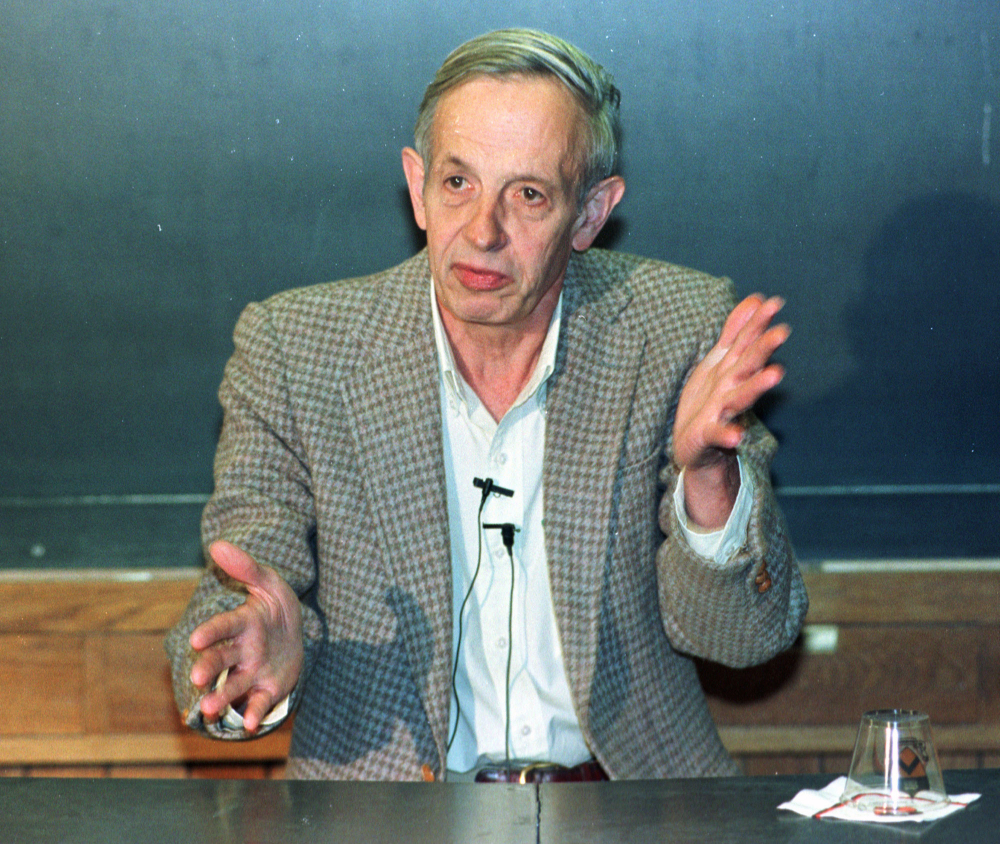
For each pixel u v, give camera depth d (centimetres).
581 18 242
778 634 173
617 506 180
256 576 142
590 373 184
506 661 183
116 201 247
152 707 251
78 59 243
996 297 248
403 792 124
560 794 123
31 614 249
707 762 185
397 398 179
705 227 248
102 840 111
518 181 160
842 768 251
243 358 186
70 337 249
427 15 242
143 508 252
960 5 241
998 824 113
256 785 126
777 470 254
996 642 248
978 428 252
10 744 249
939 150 245
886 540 253
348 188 247
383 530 176
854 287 249
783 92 244
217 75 244
